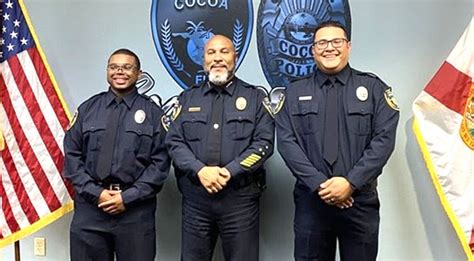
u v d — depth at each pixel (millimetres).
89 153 2584
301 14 2939
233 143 2463
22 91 2865
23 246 3189
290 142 2385
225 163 2445
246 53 2980
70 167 2600
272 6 2953
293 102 2432
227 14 2980
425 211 2969
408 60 2934
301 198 2469
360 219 2379
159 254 3078
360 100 2379
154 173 2574
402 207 2980
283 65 2957
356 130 2354
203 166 2412
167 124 2629
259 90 2605
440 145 2699
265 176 2832
